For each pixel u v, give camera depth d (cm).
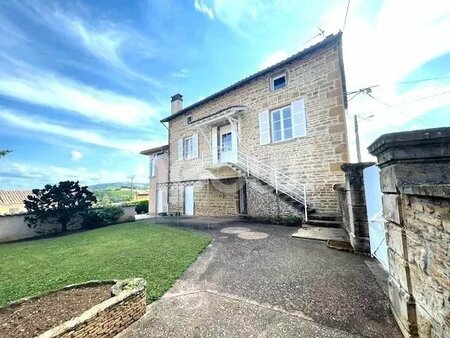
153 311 269
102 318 216
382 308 249
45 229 1069
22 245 809
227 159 1160
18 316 234
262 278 347
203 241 586
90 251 576
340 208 661
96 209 1223
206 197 1257
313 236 557
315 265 385
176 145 1474
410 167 191
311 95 831
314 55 831
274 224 788
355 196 446
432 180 181
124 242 647
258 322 238
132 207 1329
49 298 273
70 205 1121
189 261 438
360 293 284
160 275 373
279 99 923
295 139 865
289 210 777
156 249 532
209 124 1209
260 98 992
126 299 243
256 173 949
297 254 446
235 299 289
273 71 952
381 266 369
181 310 269
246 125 1036
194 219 1108
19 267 490
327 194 779
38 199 1046
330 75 790
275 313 253
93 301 256
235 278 353
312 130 823
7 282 392
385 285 301
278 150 912
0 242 935
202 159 1277
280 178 894
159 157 1656
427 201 155
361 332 213
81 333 196
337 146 766
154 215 1567
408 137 183
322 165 794
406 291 190
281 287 314
